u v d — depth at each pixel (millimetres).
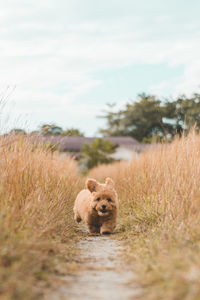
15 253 3688
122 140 45344
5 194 5258
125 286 3482
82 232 7199
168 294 2979
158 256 4273
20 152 6438
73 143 41844
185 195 6000
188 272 3307
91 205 6930
